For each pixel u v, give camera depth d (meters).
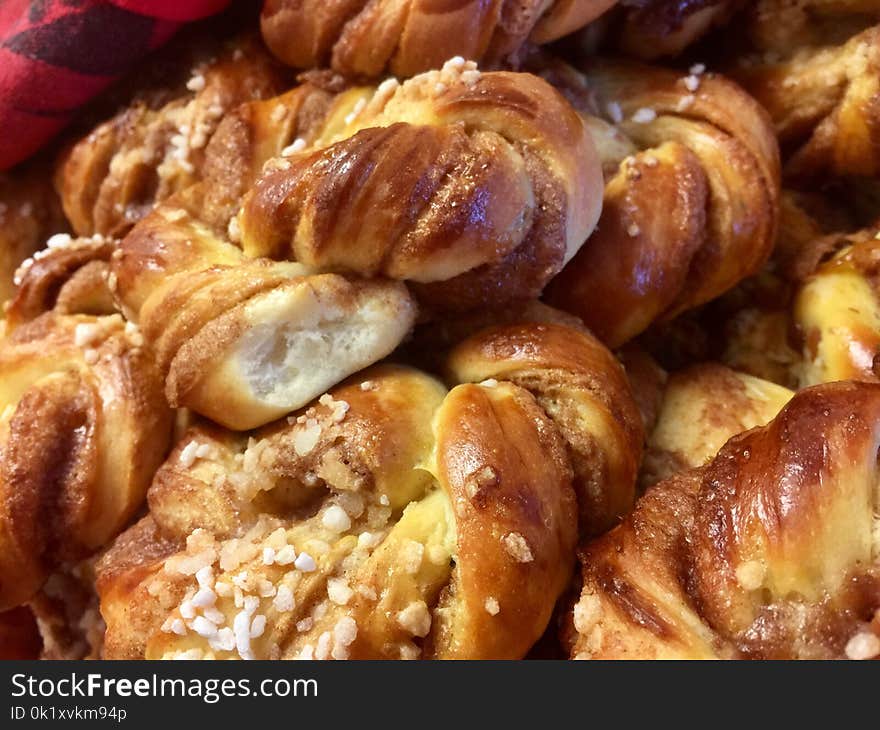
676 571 0.13
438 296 0.15
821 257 0.18
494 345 0.14
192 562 0.13
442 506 0.13
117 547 0.15
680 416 0.16
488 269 0.14
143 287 0.15
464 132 0.14
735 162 0.17
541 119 0.14
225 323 0.14
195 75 0.18
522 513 0.13
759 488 0.12
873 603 0.11
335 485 0.13
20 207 0.19
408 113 0.15
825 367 0.17
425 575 0.13
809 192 0.20
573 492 0.14
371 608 0.12
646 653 0.12
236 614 0.12
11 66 0.17
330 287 0.14
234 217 0.16
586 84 0.18
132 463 0.15
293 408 0.14
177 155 0.17
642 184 0.16
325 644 0.12
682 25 0.18
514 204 0.14
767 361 0.18
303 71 0.18
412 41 0.16
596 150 0.16
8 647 0.18
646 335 0.19
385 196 0.13
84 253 0.17
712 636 0.12
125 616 0.13
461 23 0.15
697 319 0.19
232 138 0.17
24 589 0.16
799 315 0.17
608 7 0.17
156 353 0.15
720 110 0.17
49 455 0.15
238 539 0.13
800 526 0.12
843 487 0.12
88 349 0.15
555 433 0.14
